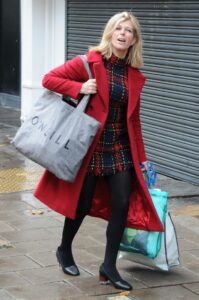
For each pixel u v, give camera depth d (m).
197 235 6.59
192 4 8.55
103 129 4.93
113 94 4.88
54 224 6.82
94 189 5.07
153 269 5.53
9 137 11.91
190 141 8.81
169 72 9.07
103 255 5.86
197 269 5.61
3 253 5.87
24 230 6.59
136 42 4.98
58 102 4.89
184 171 8.97
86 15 11.06
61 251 5.37
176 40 8.88
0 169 9.46
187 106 8.80
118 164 4.96
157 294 5.02
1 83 16.22
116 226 4.96
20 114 14.64
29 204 7.62
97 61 4.89
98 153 4.95
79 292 5.01
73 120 4.82
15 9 15.30
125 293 5.00
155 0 9.20
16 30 15.34
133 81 4.98
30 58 12.57
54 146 4.80
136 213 5.16
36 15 12.35
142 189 5.02
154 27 9.28
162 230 5.08
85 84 4.84
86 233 6.52
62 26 11.87
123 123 5.01
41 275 5.34
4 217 7.05
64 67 4.96
